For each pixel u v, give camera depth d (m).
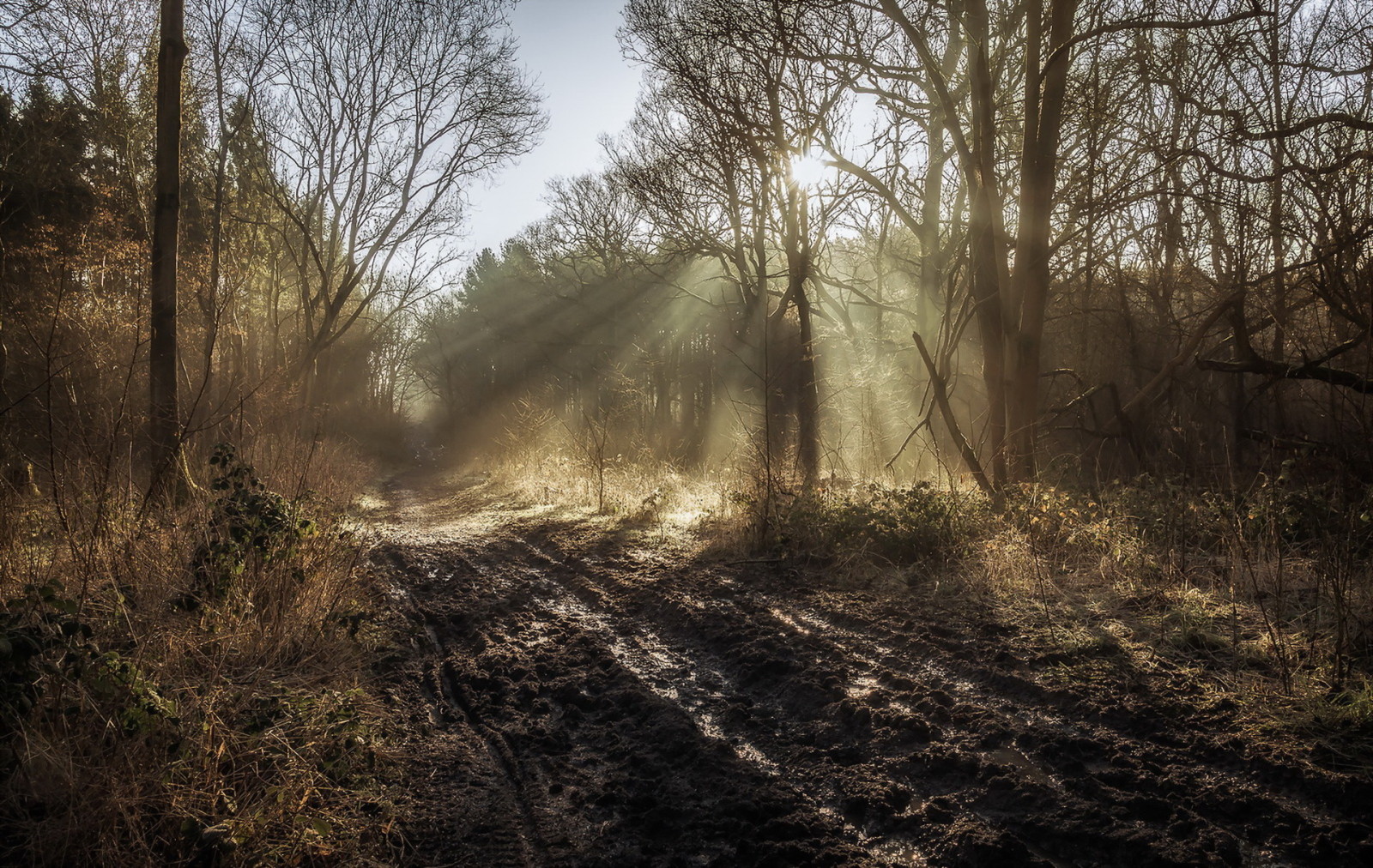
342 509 10.02
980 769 3.78
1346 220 8.84
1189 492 7.99
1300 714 3.98
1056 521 7.53
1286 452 9.73
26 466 6.73
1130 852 3.10
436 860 3.35
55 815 3.24
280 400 12.62
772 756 4.22
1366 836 3.07
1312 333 11.27
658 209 21.36
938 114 14.49
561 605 7.72
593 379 38.66
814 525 8.91
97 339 9.66
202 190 23.77
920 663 5.28
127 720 3.47
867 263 23.98
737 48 12.60
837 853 3.25
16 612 3.95
